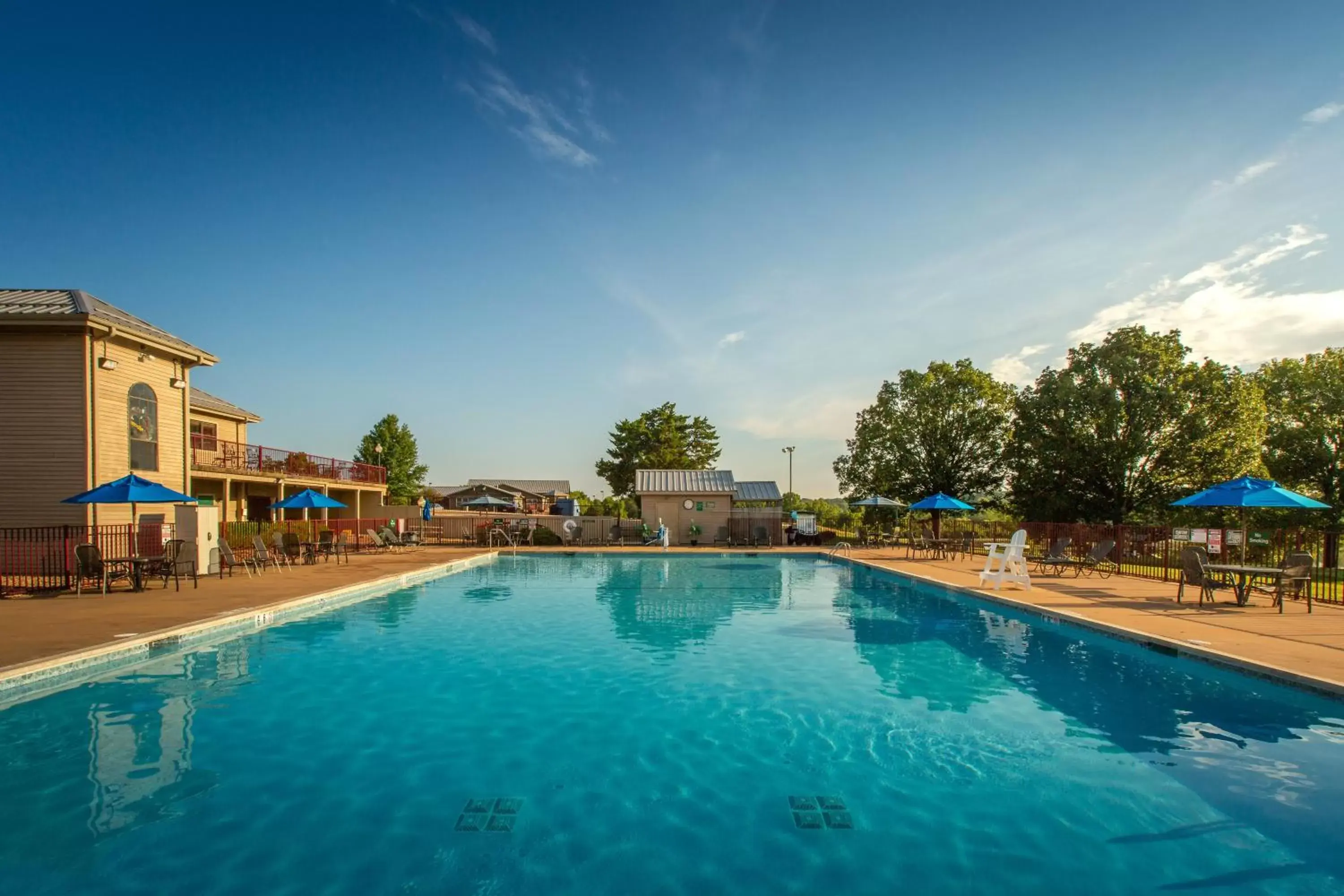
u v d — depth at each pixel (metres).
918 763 5.38
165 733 5.99
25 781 4.99
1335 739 5.91
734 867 3.91
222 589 13.08
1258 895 3.63
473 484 51.56
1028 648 9.37
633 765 5.34
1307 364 30.94
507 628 10.83
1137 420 25.45
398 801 4.70
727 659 8.77
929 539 22.42
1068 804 4.70
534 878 3.79
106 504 14.95
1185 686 7.52
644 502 28.88
